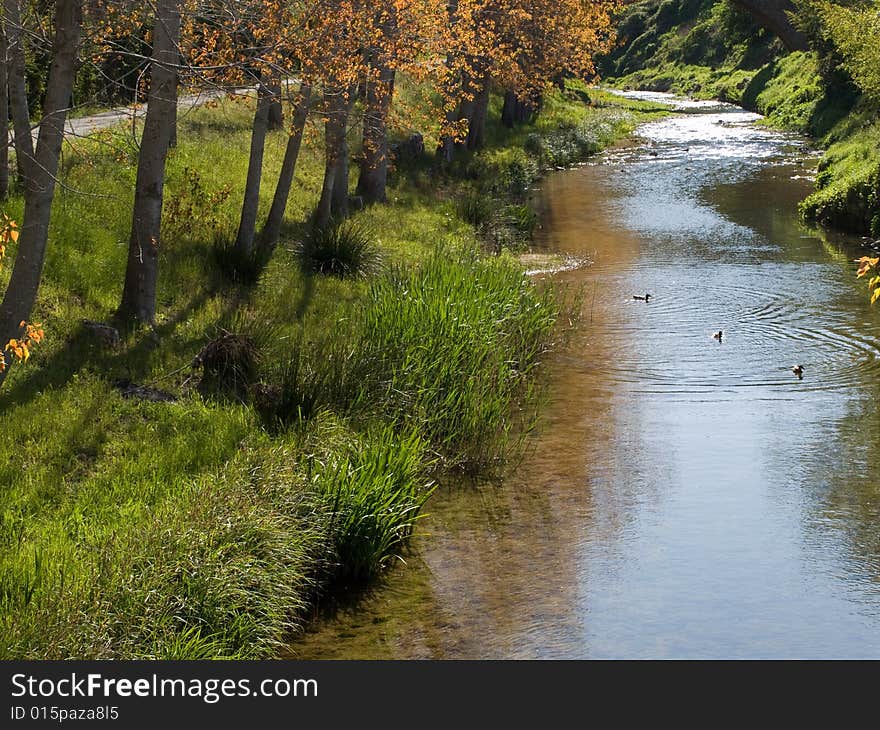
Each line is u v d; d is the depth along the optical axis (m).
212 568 8.27
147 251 14.93
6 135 16.80
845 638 8.46
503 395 14.38
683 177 39.28
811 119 53.44
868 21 39.84
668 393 14.99
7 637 7.22
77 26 10.64
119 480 10.41
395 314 14.62
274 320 15.92
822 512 10.91
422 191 30.95
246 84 13.87
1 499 9.73
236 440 11.45
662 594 9.17
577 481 11.80
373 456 10.48
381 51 18.16
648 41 112.69
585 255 25.73
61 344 13.55
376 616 8.83
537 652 8.27
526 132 47.81
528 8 34.22
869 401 14.55
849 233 28.05
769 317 19.38
